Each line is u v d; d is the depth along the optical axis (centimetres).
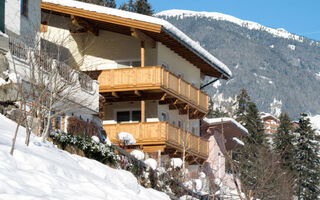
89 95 2519
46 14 3300
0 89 1933
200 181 2761
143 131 3291
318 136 5853
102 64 3431
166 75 3303
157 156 3281
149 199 1880
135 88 3253
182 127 3816
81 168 1770
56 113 1911
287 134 5875
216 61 3919
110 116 3475
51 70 1967
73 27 3372
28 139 1681
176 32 3259
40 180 1434
